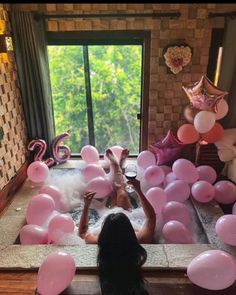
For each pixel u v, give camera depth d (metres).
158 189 2.52
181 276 1.81
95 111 3.64
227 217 2.04
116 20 3.04
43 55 3.14
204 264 1.59
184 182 2.69
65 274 1.58
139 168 3.22
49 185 2.87
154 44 3.12
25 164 3.33
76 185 3.04
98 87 3.50
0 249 2.06
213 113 2.74
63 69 3.41
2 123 2.77
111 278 1.50
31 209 2.31
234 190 2.61
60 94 3.54
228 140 3.07
